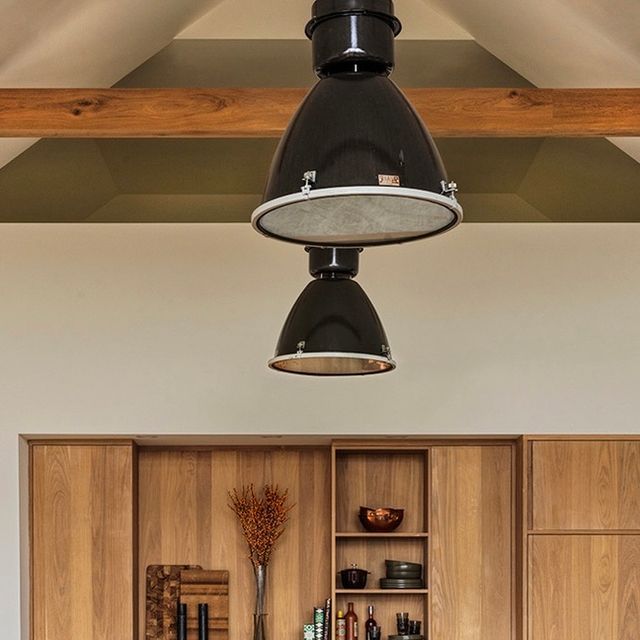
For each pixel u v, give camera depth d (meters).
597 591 5.31
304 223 2.04
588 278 5.34
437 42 5.52
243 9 5.41
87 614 5.36
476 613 5.46
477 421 5.29
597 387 5.29
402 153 1.92
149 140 5.48
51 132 4.01
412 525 5.83
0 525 5.20
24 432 5.23
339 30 2.05
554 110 4.05
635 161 5.50
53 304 5.28
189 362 5.29
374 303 5.32
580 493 5.32
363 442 5.51
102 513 5.39
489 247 5.35
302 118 1.99
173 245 5.33
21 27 3.95
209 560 5.86
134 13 4.58
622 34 4.14
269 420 5.28
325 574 5.88
